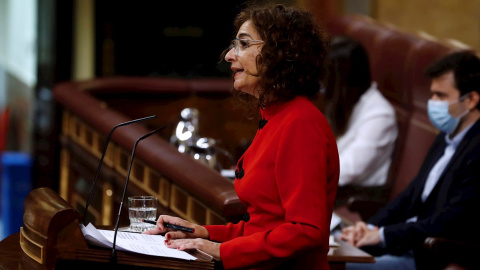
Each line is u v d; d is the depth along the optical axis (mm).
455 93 8836
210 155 9516
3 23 28078
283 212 5129
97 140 11945
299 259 5250
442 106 8898
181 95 15047
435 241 7891
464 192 8391
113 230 5855
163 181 8500
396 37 12156
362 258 6715
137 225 6000
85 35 20266
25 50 22750
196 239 5246
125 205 10148
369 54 12930
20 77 23656
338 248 6992
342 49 11242
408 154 10969
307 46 5203
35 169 18766
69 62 20047
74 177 13578
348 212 10938
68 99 13305
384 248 8844
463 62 8859
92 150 12234
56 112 18625
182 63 21297
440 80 8930
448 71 8875
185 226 5633
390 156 11250
